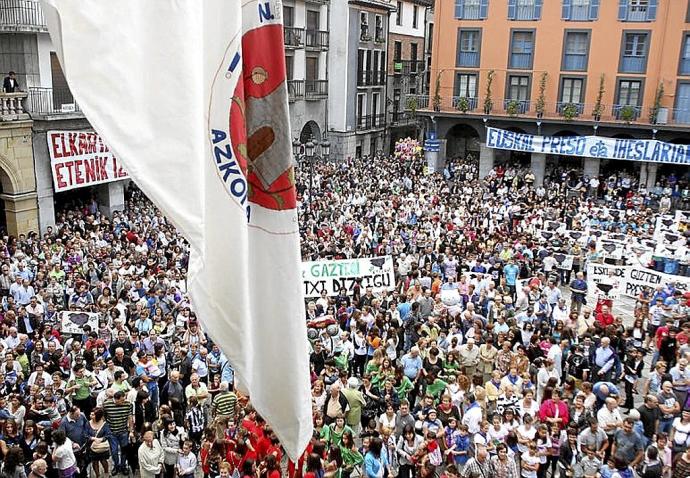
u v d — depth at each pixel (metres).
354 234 25.48
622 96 41.38
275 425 4.17
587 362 15.46
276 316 4.10
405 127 56.41
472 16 43.97
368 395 13.64
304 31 43.31
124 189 31.16
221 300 3.79
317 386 12.91
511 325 16.47
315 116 45.72
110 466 13.18
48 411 12.00
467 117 44.31
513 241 24.48
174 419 12.67
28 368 14.02
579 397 12.65
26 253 21.25
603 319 17.56
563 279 24.69
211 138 3.71
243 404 12.12
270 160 4.00
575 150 38.78
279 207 4.04
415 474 11.76
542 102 42.38
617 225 28.50
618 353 15.77
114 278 18.69
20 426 11.97
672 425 12.59
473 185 38.81
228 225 3.78
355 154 49.41
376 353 14.23
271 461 10.58
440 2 44.59
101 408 12.31
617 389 14.86
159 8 3.29
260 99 3.95
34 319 16.59
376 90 51.41
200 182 3.40
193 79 3.38
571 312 17.52
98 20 3.13
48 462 11.26
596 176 40.31
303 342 4.18
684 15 39.03
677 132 39.62
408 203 30.00
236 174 3.77
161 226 25.61
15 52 25.98
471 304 17.17
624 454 11.88
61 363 14.08
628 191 39.44
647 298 19.25
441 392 13.45
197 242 3.38
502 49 43.50
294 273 4.09
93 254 20.98
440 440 11.97
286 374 4.14
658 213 33.41
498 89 44.00
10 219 25.70
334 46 46.56
